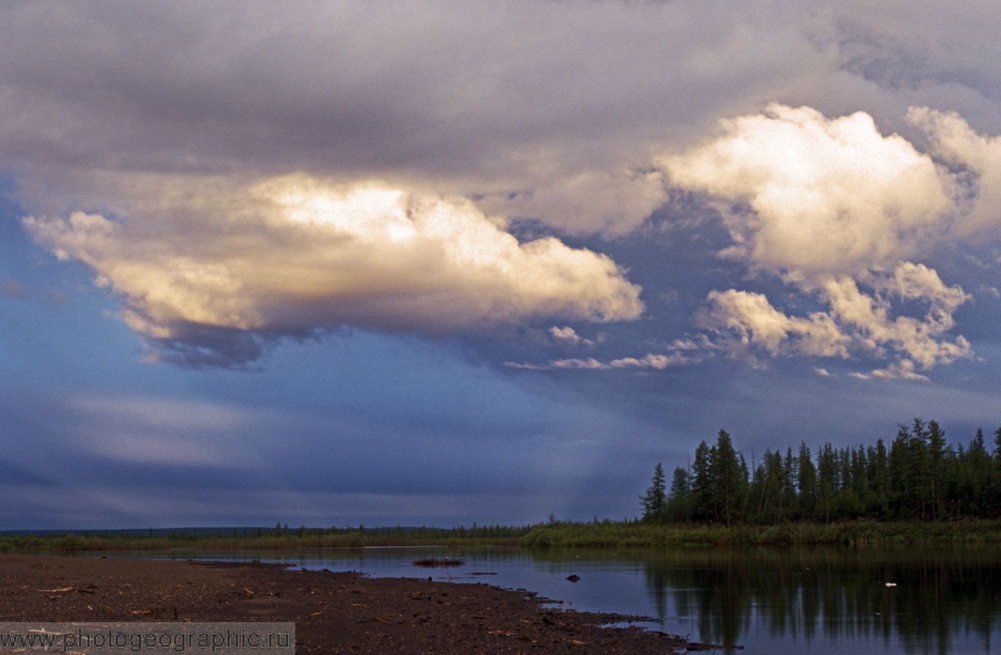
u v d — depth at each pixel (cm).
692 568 8000
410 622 3512
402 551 14275
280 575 6022
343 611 3678
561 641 3291
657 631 3819
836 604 4838
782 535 13175
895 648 3419
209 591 4109
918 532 12800
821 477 17312
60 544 14300
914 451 14788
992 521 13150
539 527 16338
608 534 14862
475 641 3133
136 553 12381
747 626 4009
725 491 15262
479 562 9738
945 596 5166
